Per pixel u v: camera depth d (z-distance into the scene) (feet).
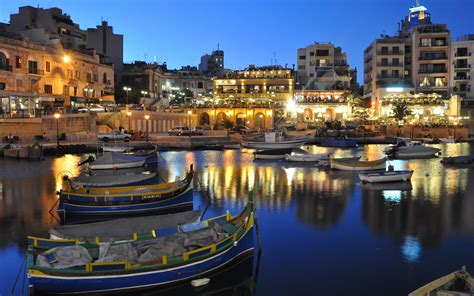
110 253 43.88
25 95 199.93
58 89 242.17
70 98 247.09
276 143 194.70
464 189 99.35
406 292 44.96
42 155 156.66
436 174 125.59
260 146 197.06
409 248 57.57
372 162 130.52
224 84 328.70
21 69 217.56
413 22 371.56
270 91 323.98
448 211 77.56
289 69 332.39
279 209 78.89
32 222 69.92
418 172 130.52
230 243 48.14
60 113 207.41
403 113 280.10
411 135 260.21
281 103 318.65
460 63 306.55
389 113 295.89
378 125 281.13
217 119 300.20
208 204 83.30
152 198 74.54
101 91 285.43
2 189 97.19
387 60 317.42
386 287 46.06
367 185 104.47
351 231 64.90
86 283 40.47
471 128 286.46
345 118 318.65
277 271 49.88
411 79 320.50
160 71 369.09
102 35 341.82
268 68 330.54
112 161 133.49
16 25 286.66
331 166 134.82
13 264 51.78
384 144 248.52
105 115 237.04
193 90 407.44
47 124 198.18
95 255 44.42
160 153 192.24
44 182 106.63
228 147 217.77
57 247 44.06
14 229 66.08
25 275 47.11
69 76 250.98
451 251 56.39
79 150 182.29
